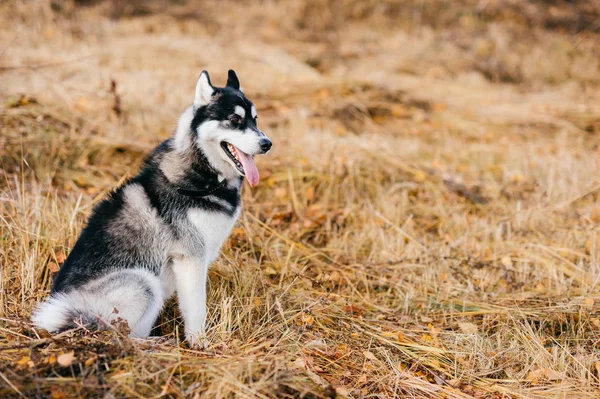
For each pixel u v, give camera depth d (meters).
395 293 4.98
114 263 3.79
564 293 4.89
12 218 4.72
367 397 3.51
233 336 4.02
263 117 8.22
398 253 5.52
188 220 3.90
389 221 5.90
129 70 9.48
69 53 9.81
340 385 3.57
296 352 3.78
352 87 9.50
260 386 3.25
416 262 5.36
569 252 5.50
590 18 14.91
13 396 3.05
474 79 11.74
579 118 9.48
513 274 5.22
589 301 4.58
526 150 8.09
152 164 4.10
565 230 5.88
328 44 13.30
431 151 7.92
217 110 4.02
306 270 5.15
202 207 3.93
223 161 4.05
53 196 5.43
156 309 3.88
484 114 9.50
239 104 4.07
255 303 4.30
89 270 3.73
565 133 8.78
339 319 4.41
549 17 14.86
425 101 9.70
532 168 7.52
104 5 13.41
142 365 3.34
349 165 6.70
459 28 14.23
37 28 11.02
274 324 4.14
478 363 3.99
